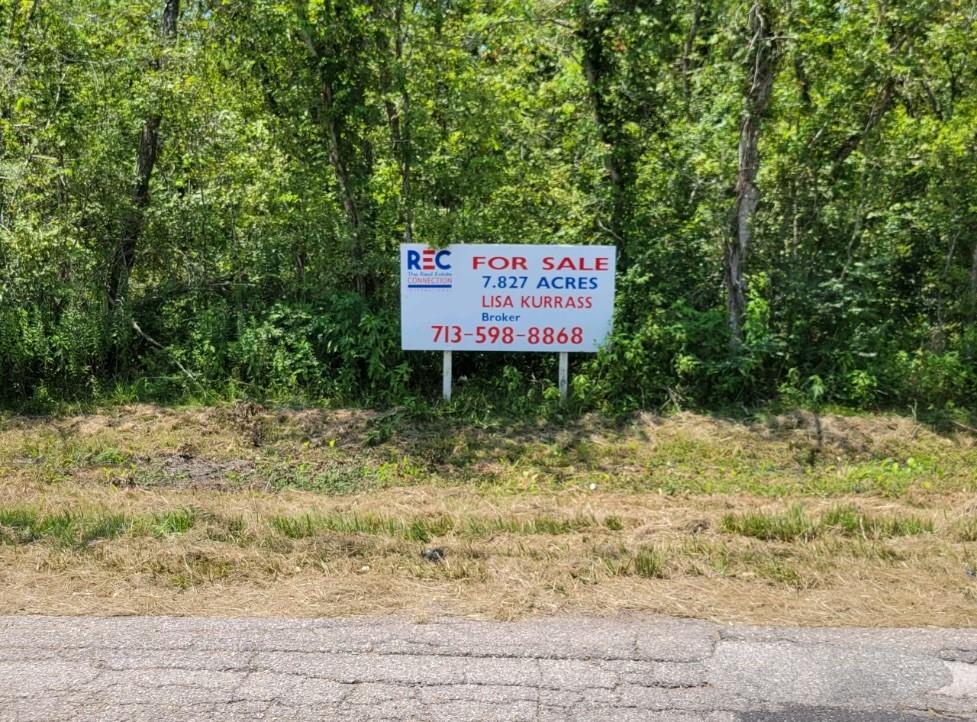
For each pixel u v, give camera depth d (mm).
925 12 10219
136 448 8805
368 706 3602
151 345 11047
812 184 10930
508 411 9992
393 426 9359
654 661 4004
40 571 5059
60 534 5711
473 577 5035
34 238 9703
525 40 11438
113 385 10539
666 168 10984
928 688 3809
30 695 3658
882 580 5051
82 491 7508
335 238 10953
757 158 10500
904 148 10445
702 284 10844
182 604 4621
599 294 10062
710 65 10820
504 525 6316
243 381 10398
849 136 10625
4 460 8422
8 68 10656
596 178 11180
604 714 3568
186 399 10211
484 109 10570
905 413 9812
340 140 10664
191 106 11195
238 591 4812
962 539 5973
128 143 11320
